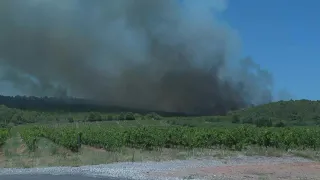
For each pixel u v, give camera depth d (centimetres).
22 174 2559
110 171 2655
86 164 3216
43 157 3794
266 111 15088
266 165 3069
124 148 4984
